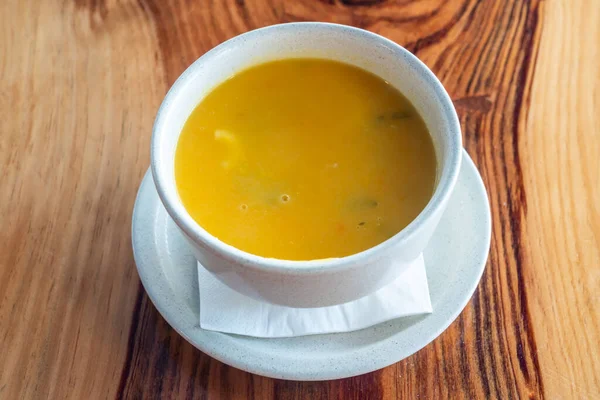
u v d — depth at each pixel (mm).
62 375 351
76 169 411
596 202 386
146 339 360
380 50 355
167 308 341
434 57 443
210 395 345
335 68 377
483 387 341
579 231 378
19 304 370
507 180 396
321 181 352
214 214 345
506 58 440
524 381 341
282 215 344
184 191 350
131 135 421
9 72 448
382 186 349
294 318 336
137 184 405
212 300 340
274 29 360
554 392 338
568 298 361
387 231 337
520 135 410
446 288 342
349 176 353
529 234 379
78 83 441
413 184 348
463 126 415
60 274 378
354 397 343
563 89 425
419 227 288
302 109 375
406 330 331
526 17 456
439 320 333
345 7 466
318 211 344
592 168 396
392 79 366
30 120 429
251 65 373
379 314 332
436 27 456
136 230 361
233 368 351
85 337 360
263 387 346
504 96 425
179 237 365
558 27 450
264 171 357
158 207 369
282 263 283
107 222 394
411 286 337
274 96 377
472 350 350
